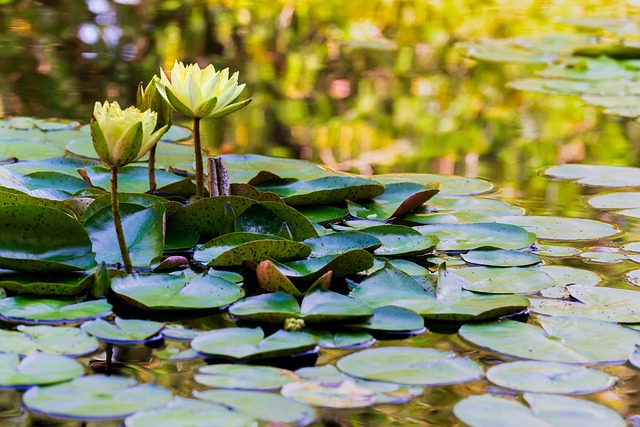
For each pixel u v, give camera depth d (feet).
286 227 12.93
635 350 11.84
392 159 15.39
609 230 13.50
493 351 11.86
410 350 11.80
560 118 18.98
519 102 20.56
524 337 11.98
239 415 11.24
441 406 11.39
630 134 17.65
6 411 11.26
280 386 11.47
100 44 23.45
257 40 25.72
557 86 22.27
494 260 12.92
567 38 28.84
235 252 12.66
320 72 22.72
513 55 25.29
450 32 29.76
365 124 17.78
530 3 35.37
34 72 19.98
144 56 22.43
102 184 13.91
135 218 12.91
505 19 32.45
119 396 11.34
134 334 11.87
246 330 11.91
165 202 13.09
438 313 12.15
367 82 21.90
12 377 11.43
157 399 11.32
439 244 13.20
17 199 12.78
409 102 20.02
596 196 14.25
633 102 20.58
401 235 13.19
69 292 12.22
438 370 11.64
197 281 12.37
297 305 12.16
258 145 15.58
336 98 19.99
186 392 11.43
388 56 25.39
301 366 11.68
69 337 11.80
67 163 14.28
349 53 25.38
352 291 12.41
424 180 14.64
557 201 14.21
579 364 11.75
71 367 11.53
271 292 12.39
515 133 17.60
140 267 12.62
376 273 12.52
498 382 11.57
